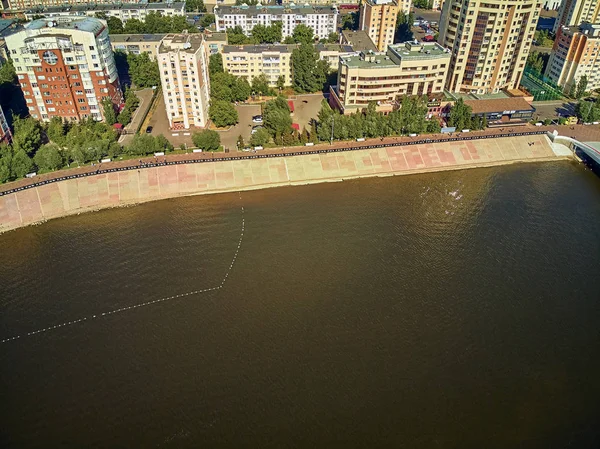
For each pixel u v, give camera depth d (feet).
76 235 457.68
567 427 289.53
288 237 452.76
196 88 622.54
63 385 313.73
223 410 296.92
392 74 651.25
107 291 388.37
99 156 546.67
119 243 445.37
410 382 315.37
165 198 517.14
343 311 368.89
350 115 631.56
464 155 602.03
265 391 308.40
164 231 462.19
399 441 279.08
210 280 400.06
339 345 340.18
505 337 350.23
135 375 319.06
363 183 553.23
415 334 350.23
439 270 411.54
